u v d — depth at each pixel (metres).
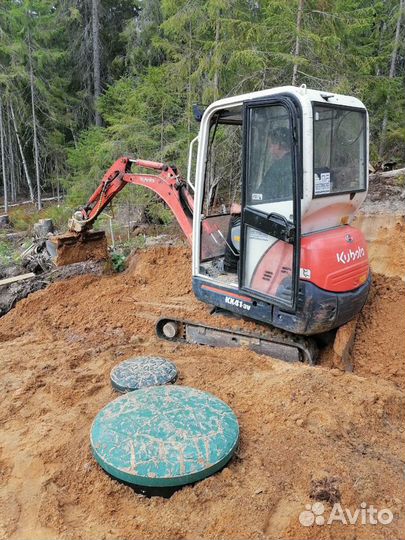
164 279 7.86
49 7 22.39
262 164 4.80
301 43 11.19
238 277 5.29
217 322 5.77
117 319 6.76
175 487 3.38
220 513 3.21
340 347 5.19
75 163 17.75
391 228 9.98
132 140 13.62
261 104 4.64
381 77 14.39
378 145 17.08
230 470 3.55
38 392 4.96
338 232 4.98
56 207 18.20
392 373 5.20
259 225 4.92
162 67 14.09
